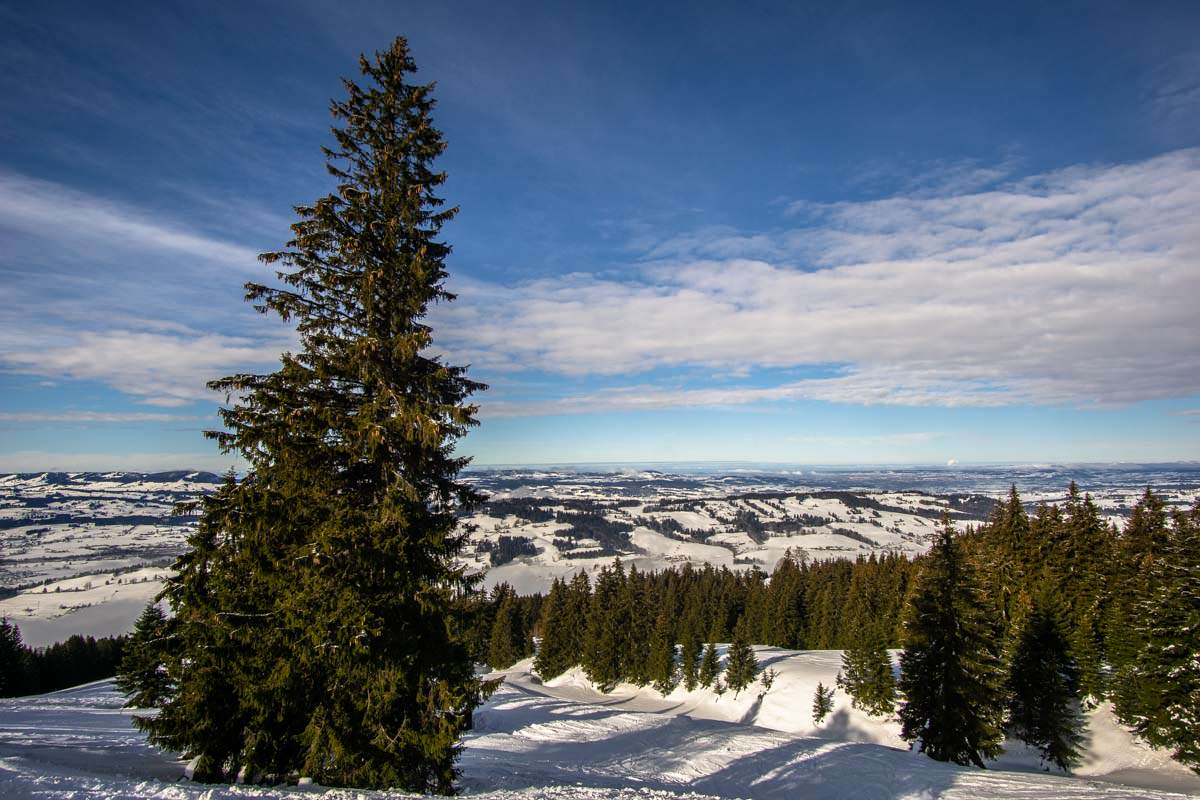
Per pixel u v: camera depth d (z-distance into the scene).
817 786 19.11
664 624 58.31
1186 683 25.78
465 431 12.02
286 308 11.48
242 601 11.36
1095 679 33.50
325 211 11.56
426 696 11.12
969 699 23.62
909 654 25.38
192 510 13.45
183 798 8.55
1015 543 42.38
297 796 9.48
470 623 11.68
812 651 61.78
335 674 10.92
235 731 11.31
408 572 10.80
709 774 20.86
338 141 12.18
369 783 10.94
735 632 70.94
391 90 12.53
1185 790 25.47
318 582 10.34
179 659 11.72
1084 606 38.41
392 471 11.37
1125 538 38.59
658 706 53.81
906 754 23.30
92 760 12.16
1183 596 26.62
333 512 11.02
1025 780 19.33
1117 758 29.14
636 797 12.70
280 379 11.38
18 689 53.03
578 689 60.09
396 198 11.96
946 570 24.70
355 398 11.90
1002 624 32.91
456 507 12.50
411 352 11.23
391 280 11.68
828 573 86.25
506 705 37.47
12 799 7.79
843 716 42.81
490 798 11.66
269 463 11.21
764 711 47.28
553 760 21.81
